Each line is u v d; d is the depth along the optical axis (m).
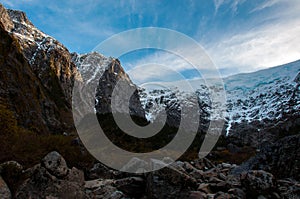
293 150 19.83
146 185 17.12
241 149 76.44
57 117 126.06
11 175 13.56
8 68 101.94
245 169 22.59
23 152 30.27
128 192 17.47
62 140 37.66
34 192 12.37
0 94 80.69
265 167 20.81
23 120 79.12
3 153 28.73
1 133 37.28
